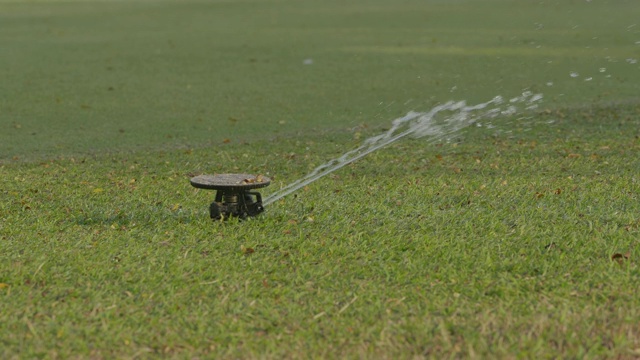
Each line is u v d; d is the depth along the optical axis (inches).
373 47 2269.9
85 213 796.6
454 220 770.8
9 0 4094.5
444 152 1092.5
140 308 572.7
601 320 547.2
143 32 2714.1
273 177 980.6
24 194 876.0
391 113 1446.9
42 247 693.3
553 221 765.3
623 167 991.0
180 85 1745.8
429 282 617.6
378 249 690.2
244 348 516.4
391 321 551.5
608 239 710.5
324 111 1467.8
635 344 519.5
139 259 665.0
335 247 692.1
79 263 651.5
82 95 1631.4
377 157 1065.5
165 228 749.9
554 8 3112.7
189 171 1005.8
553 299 583.2
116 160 1074.1
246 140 1221.1
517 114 1375.5
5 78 1818.4
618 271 631.8
